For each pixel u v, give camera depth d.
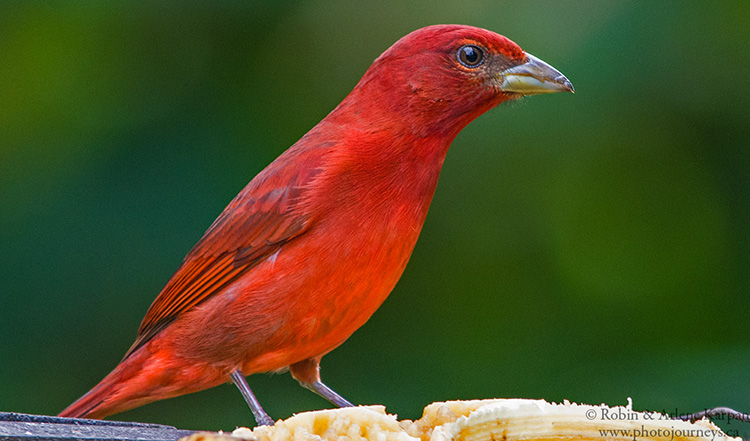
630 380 11.05
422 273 11.80
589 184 11.57
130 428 5.80
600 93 11.08
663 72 11.12
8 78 11.72
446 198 11.71
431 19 11.55
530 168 11.48
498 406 5.69
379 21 11.79
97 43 11.84
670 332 11.90
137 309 11.07
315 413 5.68
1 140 11.47
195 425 11.34
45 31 11.86
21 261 11.05
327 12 11.90
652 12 11.06
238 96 11.75
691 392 10.62
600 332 11.73
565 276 11.85
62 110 11.59
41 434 5.26
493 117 11.46
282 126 11.66
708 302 11.98
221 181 11.41
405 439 5.57
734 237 11.98
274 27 11.91
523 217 11.70
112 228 11.19
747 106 11.19
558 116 11.25
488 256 11.77
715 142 11.52
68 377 11.02
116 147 11.46
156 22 11.84
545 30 10.95
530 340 11.70
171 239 11.20
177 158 11.46
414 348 11.68
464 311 11.77
